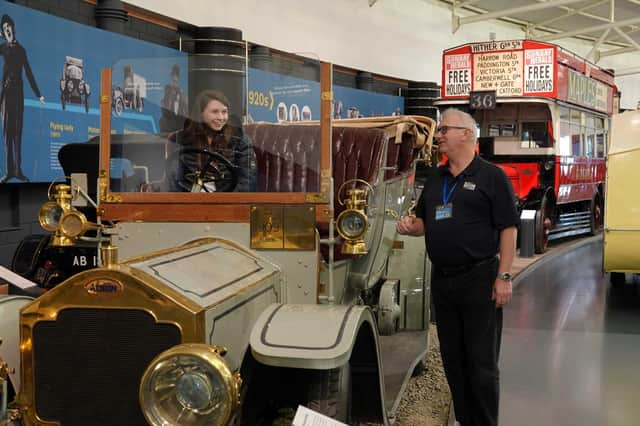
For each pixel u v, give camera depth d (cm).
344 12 1234
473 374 311
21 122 623
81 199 449
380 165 375
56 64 664
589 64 1288
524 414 379
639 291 757
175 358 191
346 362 228
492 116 1094
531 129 1076
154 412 193
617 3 1653
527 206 1018
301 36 1124
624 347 522
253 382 245
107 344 209
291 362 211
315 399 235
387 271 473
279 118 296
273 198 285
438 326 329
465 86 1059
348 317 234
